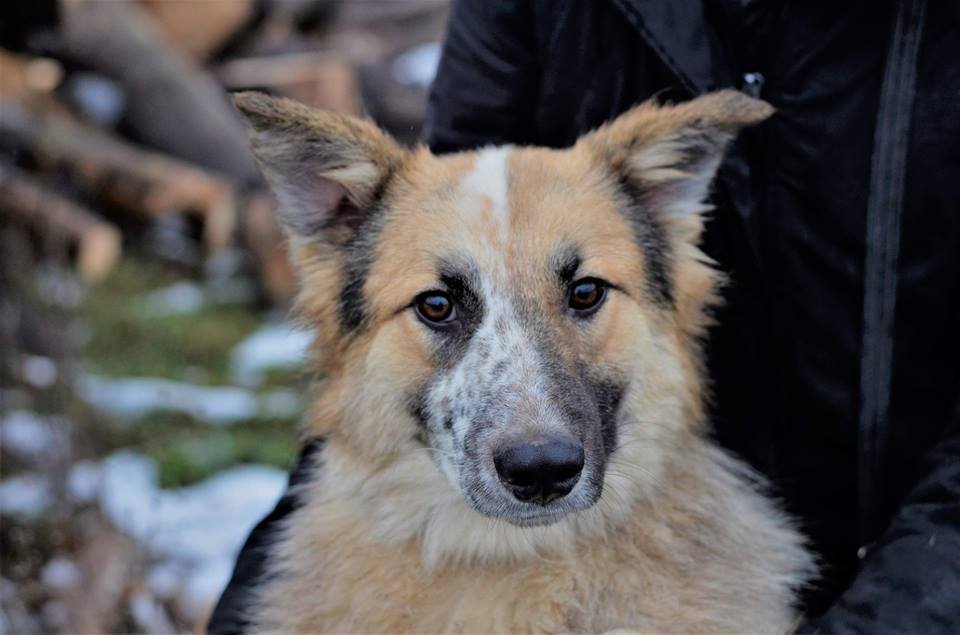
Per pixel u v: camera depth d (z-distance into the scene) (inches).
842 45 34.7
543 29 37.4
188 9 93.5
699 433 37.1
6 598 46.1
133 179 83.7
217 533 52.9
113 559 48.1
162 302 78.4
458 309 35.3
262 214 84.3
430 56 109.6
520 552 35.6
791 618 36.1
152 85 87.4
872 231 34.6
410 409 35.8
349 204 37.4
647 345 36.1
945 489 32.5
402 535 36.2
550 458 32.9
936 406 35.5
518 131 39.2
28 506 49.7
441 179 36.4
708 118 35.1
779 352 36.5
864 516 35.9
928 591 31.7
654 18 35.6
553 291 35.1
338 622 36.1
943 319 34.9
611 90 37.4
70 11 84.6
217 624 38.6
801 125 35.2
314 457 39.3
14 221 67.5
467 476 34.2
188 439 59.9
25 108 79.9
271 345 73.8
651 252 36.6
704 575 35.5
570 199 35.9
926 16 34.0
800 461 37.3
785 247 35.7
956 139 34.0
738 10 35.7
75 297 66.0
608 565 35.4
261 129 36.3
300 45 98.5
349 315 36.8
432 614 35.6
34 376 55.6
